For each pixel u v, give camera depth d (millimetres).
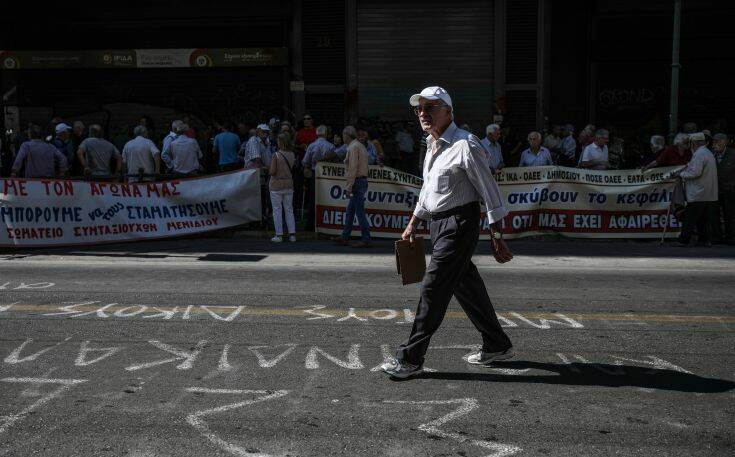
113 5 18812
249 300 7059
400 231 12242
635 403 4344
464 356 5270
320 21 18656
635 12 18109
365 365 5043
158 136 19078
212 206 12102
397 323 6184
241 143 15766
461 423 4020
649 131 18484
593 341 5695
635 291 7668
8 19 19016
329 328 6012
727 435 3877
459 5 18438
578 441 3787
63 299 7066
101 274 8539
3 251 10625
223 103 19109
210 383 4645
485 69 18547
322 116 18984
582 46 18438
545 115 18531
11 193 10680
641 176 12164
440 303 4730
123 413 4129
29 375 4785
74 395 4418
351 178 11023
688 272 8938
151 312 6535
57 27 19062
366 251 10688
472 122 18703
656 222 12195
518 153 16234
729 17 17875
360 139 11477
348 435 3844
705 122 18312
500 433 3885
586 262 9742
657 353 5375
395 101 18766
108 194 11344
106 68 19094
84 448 3674
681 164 12125
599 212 12234
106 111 19312
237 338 5688
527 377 4812
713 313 6637
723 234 12570
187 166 12742
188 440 3770
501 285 7980
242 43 18844
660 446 3734
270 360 5133
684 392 4539
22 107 19391
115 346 5453
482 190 4684
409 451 3654
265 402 4316
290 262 9555
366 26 18609
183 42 18922
